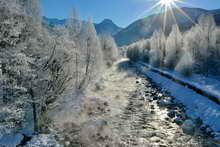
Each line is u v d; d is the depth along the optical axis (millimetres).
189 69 27109
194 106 15812
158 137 10688
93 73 21438
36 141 8133
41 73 9523
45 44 11086
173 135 10914
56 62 11578
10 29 7434
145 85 28078
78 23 19828
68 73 13516
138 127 12102
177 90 22281
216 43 36031
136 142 10039
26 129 9180
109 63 57750
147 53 64125
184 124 12094
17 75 7867
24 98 8484
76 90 16156
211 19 45656
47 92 10438
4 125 6906
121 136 10672
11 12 8180
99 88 22891
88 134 9742
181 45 40969
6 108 6801
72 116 11945
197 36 38812
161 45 55312
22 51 8836
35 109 9281
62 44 12234
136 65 62469
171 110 15312
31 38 9719
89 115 13219
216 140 9844
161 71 36219
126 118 13742
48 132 9562
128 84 28891
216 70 28922
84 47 20312
